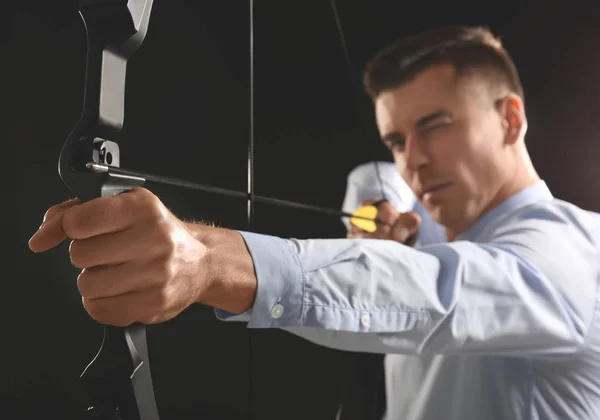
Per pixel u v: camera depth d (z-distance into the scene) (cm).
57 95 161
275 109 154
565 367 99
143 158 158
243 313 48
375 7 143
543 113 131
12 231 162
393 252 60
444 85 134
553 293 80
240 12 154
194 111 156
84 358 159
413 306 58
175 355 154
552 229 109
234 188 154
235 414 151
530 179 128
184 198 155
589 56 128
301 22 152
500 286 71
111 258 35
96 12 36
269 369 149
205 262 41
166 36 158
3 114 163
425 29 139
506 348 78
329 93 150
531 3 132
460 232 130
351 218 145
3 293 162
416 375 126
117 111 38
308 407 147
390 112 142
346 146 148
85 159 36
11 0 163
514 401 105
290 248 51
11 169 162
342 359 144
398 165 141
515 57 133
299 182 152
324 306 51
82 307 160
